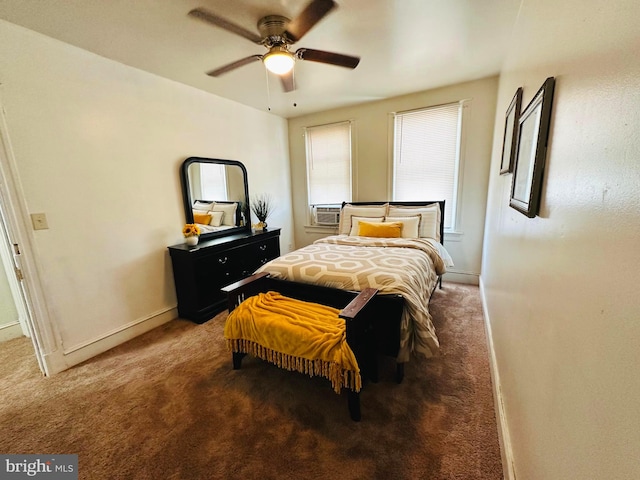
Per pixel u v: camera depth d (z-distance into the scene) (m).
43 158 1.96
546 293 0.91
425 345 1.75
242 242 3.25
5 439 1.50
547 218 0.95
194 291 2.73
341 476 1.25
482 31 2.03
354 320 1.44
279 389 1.81
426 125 3.51
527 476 0.95
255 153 3.89
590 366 0.58
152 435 1.49
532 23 1.40
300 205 4.67
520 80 1.67
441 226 3.39
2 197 1.81
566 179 0.81
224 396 1.76
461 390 1.74
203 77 2.73
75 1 1.60
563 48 0.90
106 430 1.54
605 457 0.51
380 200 3.95
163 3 1.64
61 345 2.08
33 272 1.94
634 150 0.47
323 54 1.90
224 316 2.92
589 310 0.61
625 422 0.45
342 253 2.60
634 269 0.45
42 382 1.94
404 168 3.74
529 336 1.07
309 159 4.42
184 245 2.86
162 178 2.75
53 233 2.03
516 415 1.17
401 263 2.20
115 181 2.38
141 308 2.62
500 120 2.60
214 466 1.32
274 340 1.69
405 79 2.96
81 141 2.15
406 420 1.53
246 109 3.71
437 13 1.81
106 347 2.34
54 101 2.00
